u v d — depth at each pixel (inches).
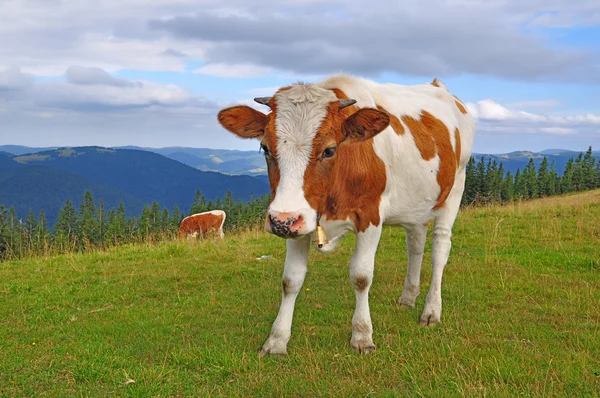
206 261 173.5
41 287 145.9
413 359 92.7
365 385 84.7
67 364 94.3
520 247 187.0
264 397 83.0
